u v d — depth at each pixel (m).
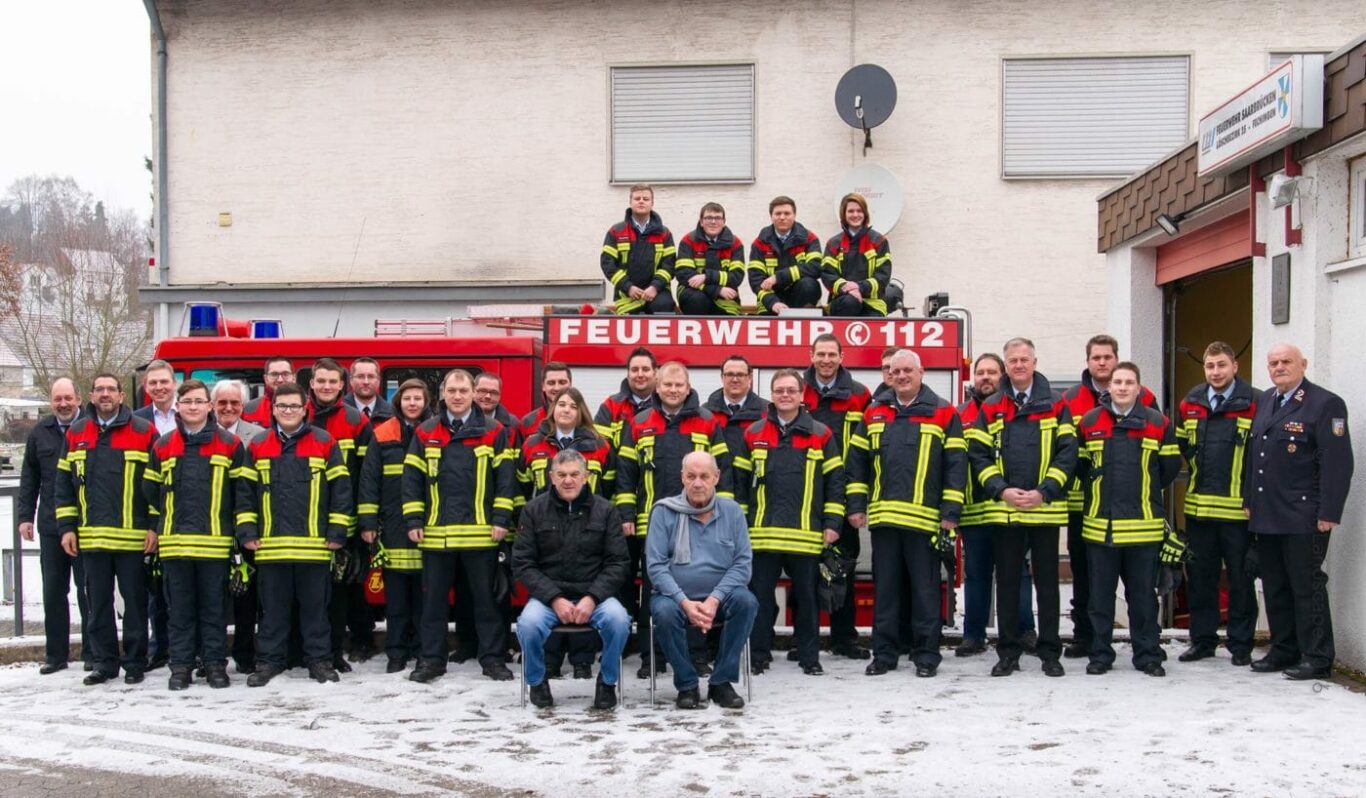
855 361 9.28
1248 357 12.63
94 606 8.11
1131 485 8.04
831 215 15.94
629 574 7.61
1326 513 7.52
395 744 6.57
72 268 36.56
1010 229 15.78
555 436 8.26
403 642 8.54
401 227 16.52
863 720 6.89
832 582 8.32
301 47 16.58
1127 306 12.19
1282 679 7.81
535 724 6.95
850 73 15.52
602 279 16.20
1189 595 8.50
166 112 16.75
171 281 16.78
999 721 6.81
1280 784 5.61
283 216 16.62
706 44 16.06
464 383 8.17
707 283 10.09
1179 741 6.33
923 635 8.11
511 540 8.36
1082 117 15.73
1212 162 9.27
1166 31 15.59
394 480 8.39
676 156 16.16
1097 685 7.73
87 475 8.06
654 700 7.43
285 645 8.23
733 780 5.82
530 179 16.33
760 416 8.35
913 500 8.07
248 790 5.81
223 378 9.77
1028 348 8.17
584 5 16.22
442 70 16.42
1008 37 15.73
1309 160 8.22
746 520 7.66
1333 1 15.43
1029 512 8.05
